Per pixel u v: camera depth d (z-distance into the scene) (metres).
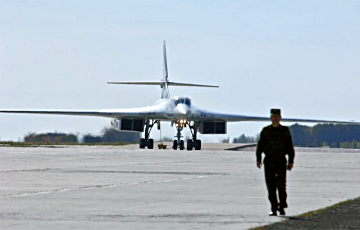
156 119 172.62
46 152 122.50
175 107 169.25
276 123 38.75
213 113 173.12
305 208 39.53
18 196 44.28
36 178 58.94
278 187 37.44
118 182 55.69
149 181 57.00
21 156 103.19
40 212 36.62
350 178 63.41
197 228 31.91
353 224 33.22
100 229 31.34
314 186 54.44
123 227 31.95
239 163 89.25
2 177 59.84
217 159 101.88
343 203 41.84
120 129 174.88
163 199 43.41
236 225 32.88
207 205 40.53
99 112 172.50
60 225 32.28
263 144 38.66
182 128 172.50
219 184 54.75
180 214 36.50
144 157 105.25
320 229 31.70
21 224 32.47
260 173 68.44
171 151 140.00
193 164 85.50
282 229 31.64
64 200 42.19
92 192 47.16
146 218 34.88
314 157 119.50
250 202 42.25
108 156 106.88
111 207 39.00
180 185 53.47
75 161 89.06
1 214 35.72
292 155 38.56
